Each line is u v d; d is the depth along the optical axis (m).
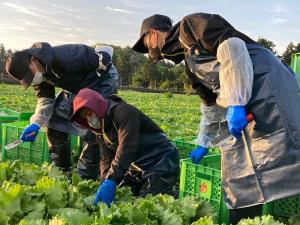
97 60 2.65
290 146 1.73
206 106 2.05
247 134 1.81
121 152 1.96
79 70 2.61
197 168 2.02
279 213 2.05
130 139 1.98
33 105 11.15
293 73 1.90
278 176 1.74
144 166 2.27
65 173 2.85
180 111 13.65
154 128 2.29
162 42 2.04
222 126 1.99
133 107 2.07
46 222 1.39
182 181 2.08
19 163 2.19
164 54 1.99
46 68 2.50
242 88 1.72
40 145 2.95
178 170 2.36
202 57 1.86
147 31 2.07
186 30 1.84
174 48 1.95
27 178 2.05
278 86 1.75
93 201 1.81
